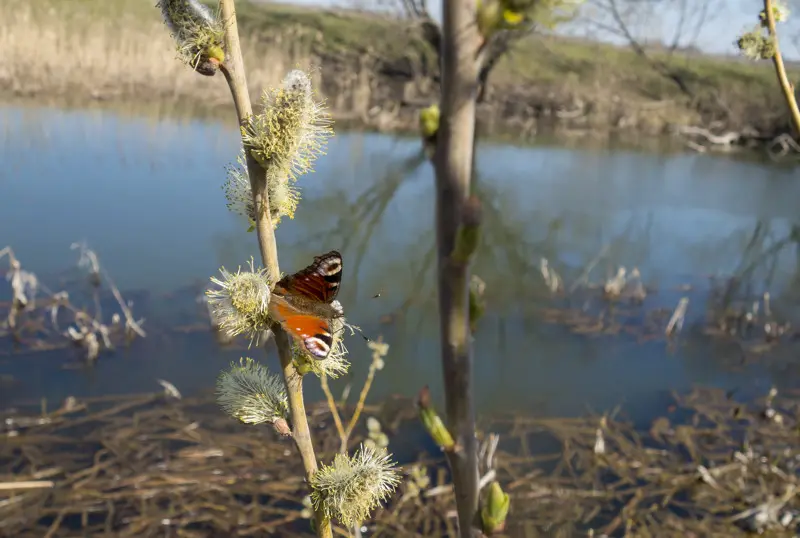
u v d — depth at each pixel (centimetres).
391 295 805
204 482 461
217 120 1473
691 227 1062
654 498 468
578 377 628
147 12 1747
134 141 1251
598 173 1340
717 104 1714
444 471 492
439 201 102
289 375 171
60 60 1560
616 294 805
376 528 436
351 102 1655
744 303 807
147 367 583
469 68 96
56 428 500
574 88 1823
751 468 495
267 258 170
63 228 837
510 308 776
